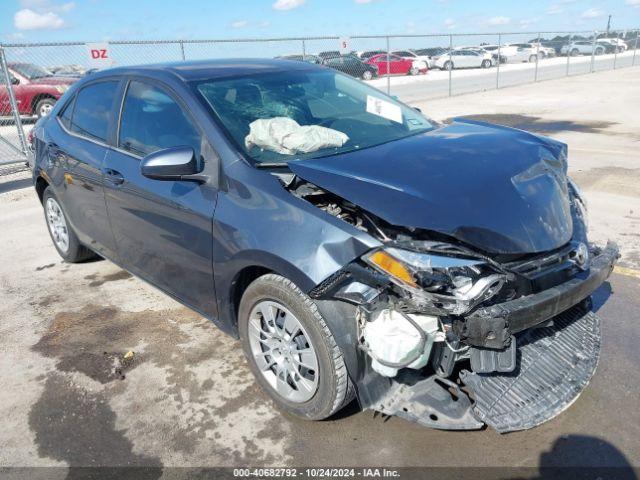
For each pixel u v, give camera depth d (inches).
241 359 132.1
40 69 570.6
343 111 141.9
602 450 98.5
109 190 145.1
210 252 114.4
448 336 88.5
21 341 144.3
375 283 89.0
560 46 1232.2
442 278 85.9
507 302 90.4
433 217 91.4
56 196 180.1
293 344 105.4
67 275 187.2
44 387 124.0
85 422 112.0
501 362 90.0
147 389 122.0
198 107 123.8
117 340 142.9
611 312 145.4
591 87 766.5
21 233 235.8
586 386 111.4
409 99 708.0
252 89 136.1
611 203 236.7
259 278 105.6
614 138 383.9
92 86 165.3
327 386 98.9
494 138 128.1
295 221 98.5
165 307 160.7
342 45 580.1
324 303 95.3
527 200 102.3
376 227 94.2
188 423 110.6
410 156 114.0
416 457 99.0
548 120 479.8
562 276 97.7
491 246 90.7
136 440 106.4
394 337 88.9
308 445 103.1
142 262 143.6
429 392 96.5
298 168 106.6
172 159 111.0
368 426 107.3
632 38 1446.9
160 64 150.5
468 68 1360.7
